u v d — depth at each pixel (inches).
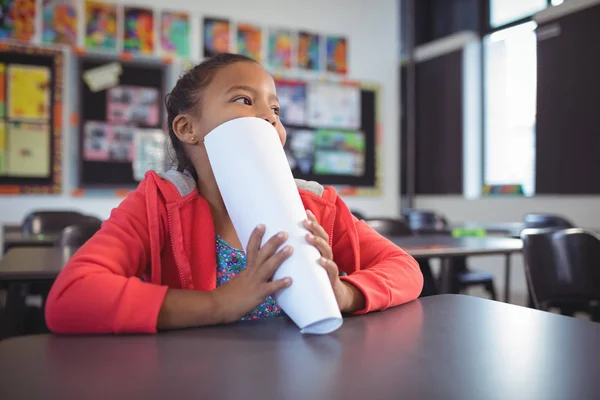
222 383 16.0
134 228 28.1
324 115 197.3
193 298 23.3
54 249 68.3
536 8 167.5
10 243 89.6
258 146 23.5
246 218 23.0
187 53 177.6
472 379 16.1
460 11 196.1
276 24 190.7
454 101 191.8
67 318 22.3
